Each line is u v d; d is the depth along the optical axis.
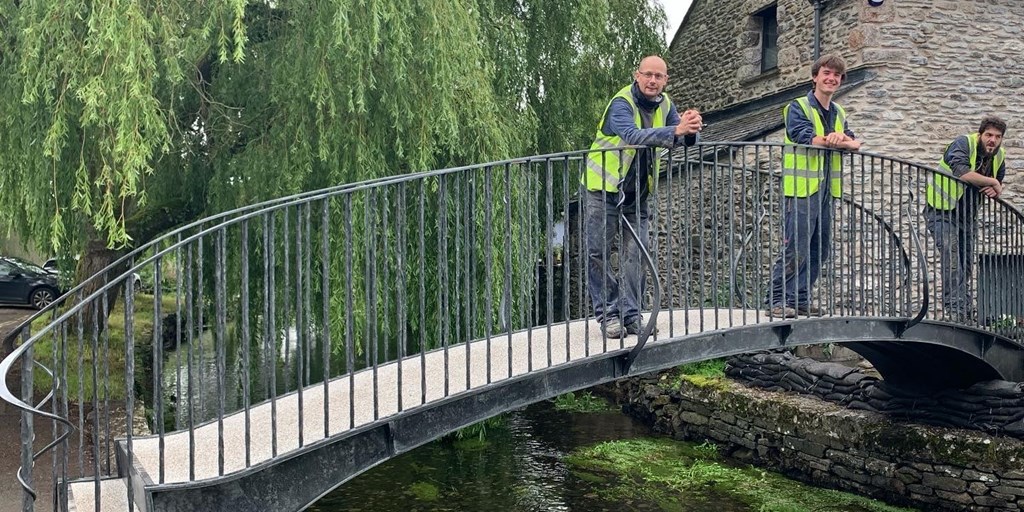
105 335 4.01
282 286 7.35
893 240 5.67
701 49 13.23
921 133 9.73
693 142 4.56
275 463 3.44
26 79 6.07
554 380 4.42
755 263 5.02
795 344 5.35
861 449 7.43
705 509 7.08
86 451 5.96
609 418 10.79
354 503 7.21
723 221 9.98
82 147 6.41
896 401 7.48
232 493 3.46
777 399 8.45
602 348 4.52
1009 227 6.53
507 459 8.70
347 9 6.52
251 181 7.32
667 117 4.73
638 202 4.60
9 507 4.71
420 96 7.23
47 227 6.98
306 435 3.66
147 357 10.97
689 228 4.71
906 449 7.05
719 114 12.42
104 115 6.18
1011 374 6.84
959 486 6.70
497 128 7.95
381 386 4.30
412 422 3.96
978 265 6.35
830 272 5.29
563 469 8.32
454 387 4.07
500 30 9.09
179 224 8.45
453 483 7.82
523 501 7.29
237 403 8.98
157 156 7.83
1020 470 6.38
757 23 11.95
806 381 8.60
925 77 9.77
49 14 6.05
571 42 10.48
